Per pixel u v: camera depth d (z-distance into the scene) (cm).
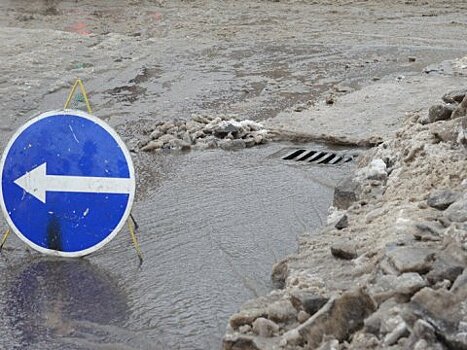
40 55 2059
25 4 3081
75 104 1625
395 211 819
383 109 1466
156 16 2831
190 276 811
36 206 833
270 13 2859
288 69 1930
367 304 601
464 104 1012
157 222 957
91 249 832
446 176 877
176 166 1189
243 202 1020
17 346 685
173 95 1689
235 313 695
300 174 1130
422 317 555
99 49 2173
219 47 2230
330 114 1448
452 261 630
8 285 799
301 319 640
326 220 943
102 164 820
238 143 1279
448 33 2406
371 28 2538
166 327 713
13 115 1541
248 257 852
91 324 721
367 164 1066
